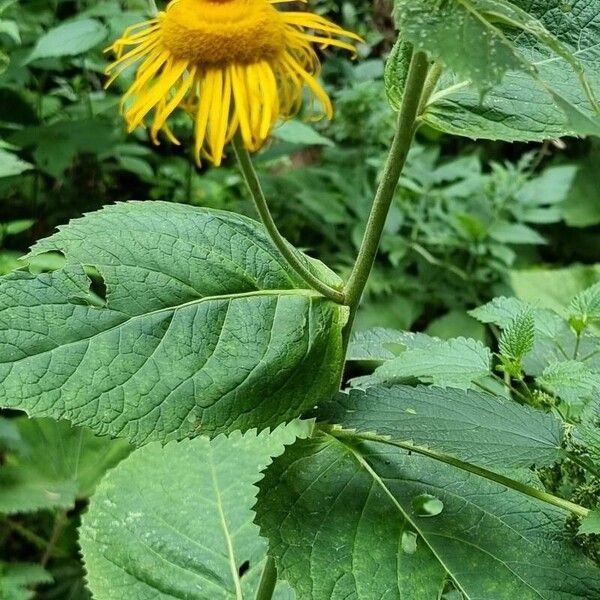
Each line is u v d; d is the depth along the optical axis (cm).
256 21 21
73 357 23
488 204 97
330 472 26
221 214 28
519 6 26
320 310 26
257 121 21
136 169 82
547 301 71
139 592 36
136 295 24
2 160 59
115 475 39
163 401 23
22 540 65
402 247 92
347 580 24
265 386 25
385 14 111
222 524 38
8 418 61
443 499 26
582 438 25
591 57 25
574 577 24
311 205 91
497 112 25
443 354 28
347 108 96
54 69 83
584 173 112
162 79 21
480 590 24
